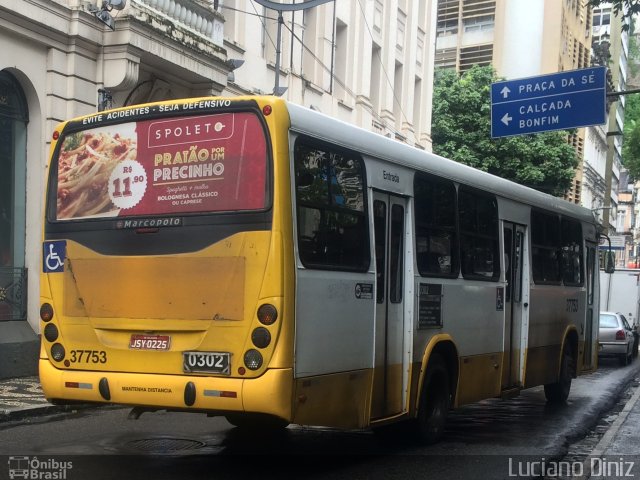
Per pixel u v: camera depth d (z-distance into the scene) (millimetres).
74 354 6355
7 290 11984
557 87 15312
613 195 73125
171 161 6180
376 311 6863
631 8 12180
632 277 26469
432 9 29891
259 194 5773
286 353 5598
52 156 6762
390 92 26000
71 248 6480
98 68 13180
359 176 6641
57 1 12297
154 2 13820
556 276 11328
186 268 5949
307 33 21203
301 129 5969
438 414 8109
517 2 48188
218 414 5961
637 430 9344
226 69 15523
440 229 7984
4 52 11609
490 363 9070
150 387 5941
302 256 5840
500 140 31406
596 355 13531
